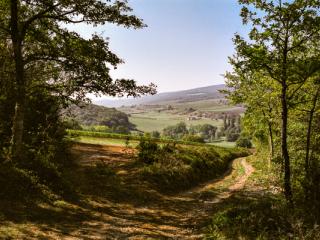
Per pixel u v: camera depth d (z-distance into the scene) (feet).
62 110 76.13
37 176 53.47
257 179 98.17
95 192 61.36
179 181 83.71
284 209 46.52
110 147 113.80
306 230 38.19
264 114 103.91
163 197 69.21
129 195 64.59
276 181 67.41
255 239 37.76
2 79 64.28
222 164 137.39
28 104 72.13
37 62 63.82
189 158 103.24
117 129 524.52
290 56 56.08
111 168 80.53
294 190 55.88
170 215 55.88
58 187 55.83
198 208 63.05
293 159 74.69
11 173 49.88
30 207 44.47
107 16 57.21
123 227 44.96
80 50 58.29
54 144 74.64
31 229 37.37
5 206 42.22
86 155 93.09
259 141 170.30
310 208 47.62
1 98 64.75
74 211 48.08
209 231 43.52
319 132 75.92
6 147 59.93
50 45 58.90
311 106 70.18
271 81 68.59
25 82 62.13
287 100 56.49
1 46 62.95
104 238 39.06
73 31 59.11
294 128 78.02
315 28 51.67
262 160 154.71
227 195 78.23
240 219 45.09
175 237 42.88
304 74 52.75
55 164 66.44
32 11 59.31
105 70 59.82
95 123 576.61
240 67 55.26
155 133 635.66
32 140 67.97
